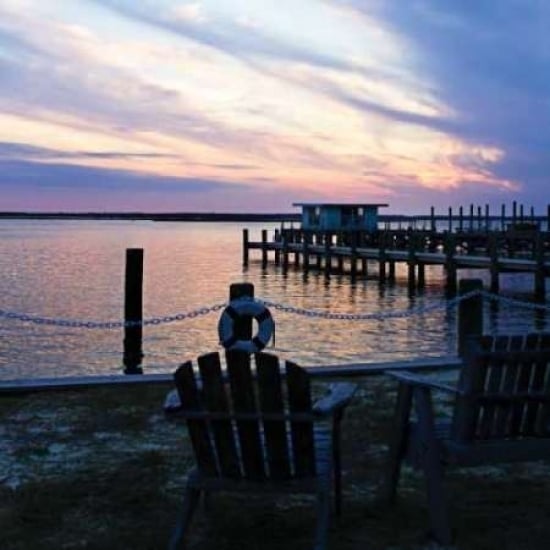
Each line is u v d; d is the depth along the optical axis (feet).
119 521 15.92
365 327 79.61
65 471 19.34
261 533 15.21
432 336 74.23
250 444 13.46
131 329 57.52
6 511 16.43
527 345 14.19
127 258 56.75
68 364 58.39
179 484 18.35
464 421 14.03
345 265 176.76
